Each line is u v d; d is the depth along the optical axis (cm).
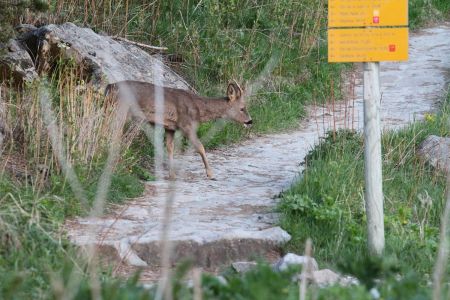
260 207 1452
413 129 1811
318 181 1452
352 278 1073
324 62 2655
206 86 2297
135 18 2395
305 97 2438
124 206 1424
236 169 1778
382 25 1138
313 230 1298
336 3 1144
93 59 1912
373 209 1187
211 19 2492
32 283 1000
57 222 1209
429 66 2789
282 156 1911
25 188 1345
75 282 838
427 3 3403
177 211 1411
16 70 1803
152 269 1192
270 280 825
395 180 1573
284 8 2698
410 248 1233
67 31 1947
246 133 2081
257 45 2539
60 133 1445
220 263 1230
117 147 1569
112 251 1191
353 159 1603
